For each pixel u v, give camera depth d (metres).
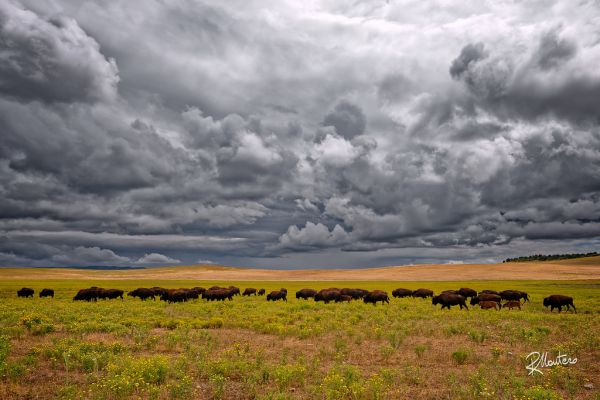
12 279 109.62
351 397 10.07
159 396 9.88
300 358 13.49
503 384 10.79
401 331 19.55
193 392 10.26
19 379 11.15
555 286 74.69
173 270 182.12
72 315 24.22
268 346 16.28
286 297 47.47
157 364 11.38
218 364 12.45
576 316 26.27
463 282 95.00
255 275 147.00
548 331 19.56
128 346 15.38
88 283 87.38
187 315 27.08
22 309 28.77
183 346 15.77
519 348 16.03
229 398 10.14
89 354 12.85
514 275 120.38
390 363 13.73
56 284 81.44
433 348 16.11
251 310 30.22
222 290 45.03
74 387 10.22
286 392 10.37
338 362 13.65
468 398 9.88
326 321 22.88
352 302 39.19
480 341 17.31
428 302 41.22
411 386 11.12
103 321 22.19
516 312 28.84
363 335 18.27
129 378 10.48
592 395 10.47
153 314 26.81
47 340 16.83
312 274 150.25
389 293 59.81
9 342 14.62
